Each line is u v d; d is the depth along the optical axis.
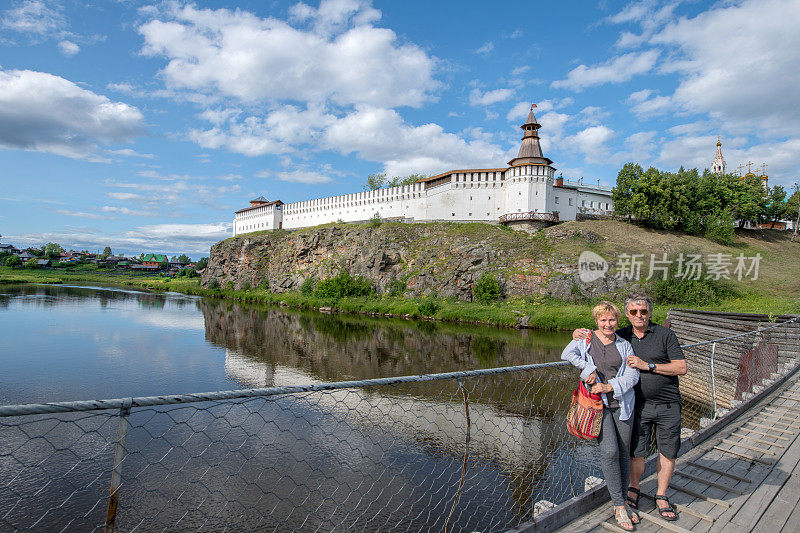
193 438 16.22
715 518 6.05
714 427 9.92
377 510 11.98
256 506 12.08
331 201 114.44
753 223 99.50
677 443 6.02
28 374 26.64
